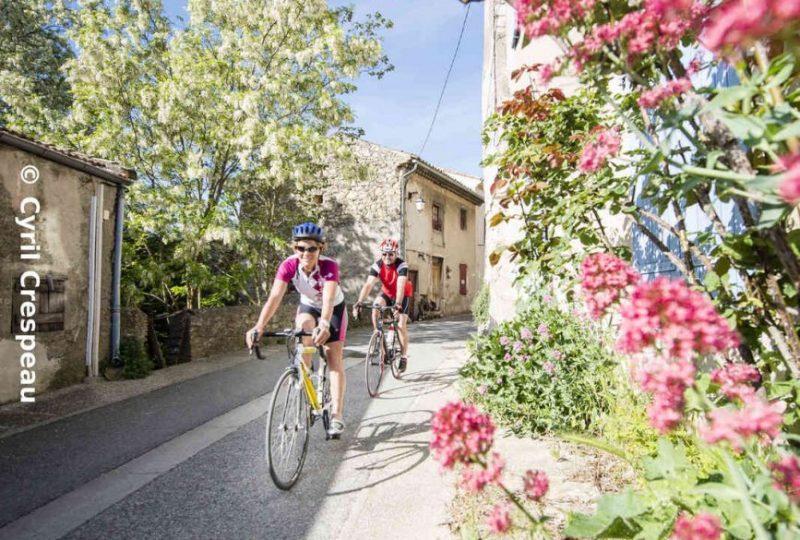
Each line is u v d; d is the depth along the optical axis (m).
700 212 3.11
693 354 1.15
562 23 1.46
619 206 2.67
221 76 13.77
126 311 8.72
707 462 2.11
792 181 0.93
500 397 4.14
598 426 3.58
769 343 2.25
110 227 8.50
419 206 21.03
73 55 17.22
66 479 3.68
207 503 3.16
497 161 4.00
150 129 13.60
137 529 2.85
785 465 1.27
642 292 1.15
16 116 14.20
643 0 1.64
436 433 1.33
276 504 3.11
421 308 22.22
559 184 3.44
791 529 1.25
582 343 4.07
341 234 21.06
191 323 9.88
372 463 3.73
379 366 6.52
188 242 12.61
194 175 12.58
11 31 16.36
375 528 2.67
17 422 5.37
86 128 14.01
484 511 2.64
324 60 14.52
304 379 3.72
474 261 30.19
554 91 3.55
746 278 1.93
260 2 14.41
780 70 1.27
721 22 0.96
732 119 1.23
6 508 3.20
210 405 6.00
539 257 3.66
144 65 13.34
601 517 1.55
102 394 6.79
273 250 17.56
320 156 13.98
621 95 3.16
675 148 2.50
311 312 4.16
